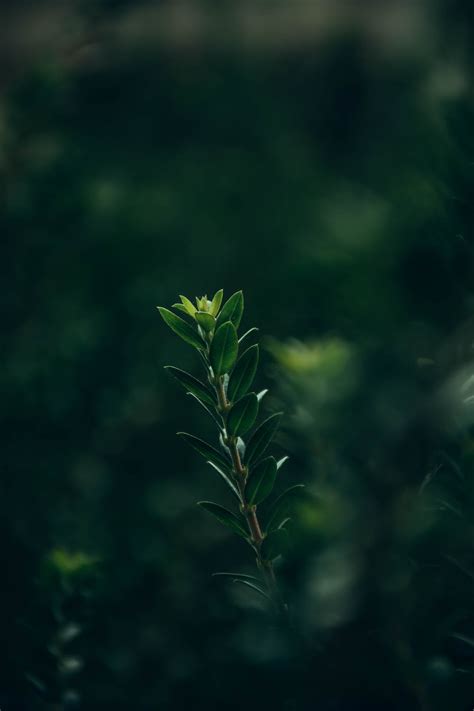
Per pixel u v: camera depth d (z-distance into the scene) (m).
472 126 0.68
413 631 0.68
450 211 0.69
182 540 1.16
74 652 0.83
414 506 0.65
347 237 1.37
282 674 0.77
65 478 1.20
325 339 1.12
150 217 1.86
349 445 0.80
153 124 2.85
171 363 1.42
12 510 1.12
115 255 1.45
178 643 0.98
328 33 3.66
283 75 3.62
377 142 2.64
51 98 1.21
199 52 3.34
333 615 0.67
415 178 0.91
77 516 1.15
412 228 0.87
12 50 3.37
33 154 1.20
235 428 0.66
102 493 1.21
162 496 1.23
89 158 1.44
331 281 1.30
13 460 1.19
